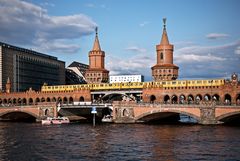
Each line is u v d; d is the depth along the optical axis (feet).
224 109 366.43
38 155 213.46
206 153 214.28
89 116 497.87
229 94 406.62
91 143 257.75
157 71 517.55
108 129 352.49
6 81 639.35
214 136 282.77
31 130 350.43
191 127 354.13
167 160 197.77
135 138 280.72
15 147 241.55
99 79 588.91
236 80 407.23
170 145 243.81
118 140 271.28
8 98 579.07
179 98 443.73
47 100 549.95
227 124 379.35
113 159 201.36
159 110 406.62
